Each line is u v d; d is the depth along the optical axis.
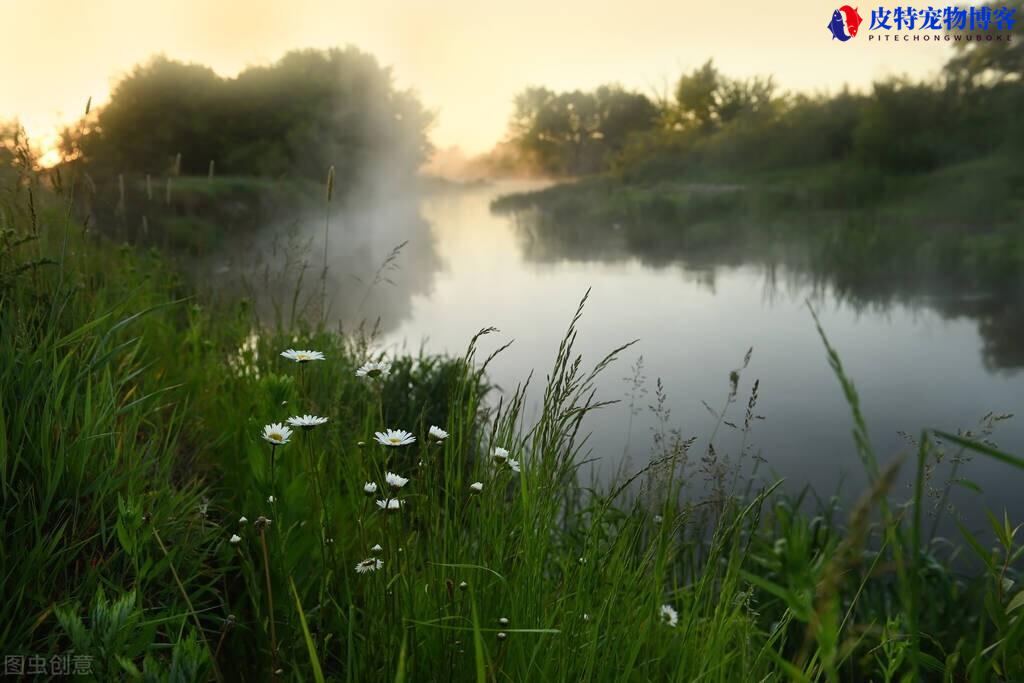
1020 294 10.68
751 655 1.61
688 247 18.56
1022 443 5.05
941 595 2.58
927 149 25.16
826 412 5.73
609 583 1.62
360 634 1.57
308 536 1.79
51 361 1.95
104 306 2.73
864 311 10.00
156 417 2.49
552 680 1.38
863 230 16.55
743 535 2.59
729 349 7.86
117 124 21.27
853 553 0.62
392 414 3.61
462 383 1.65
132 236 6.96
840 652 1.35
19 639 1.37
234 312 4.54
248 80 24.55
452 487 1.74
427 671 1.45
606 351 7.68
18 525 1.55
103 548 1.64
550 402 1.53
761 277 13.31
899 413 5.78
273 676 1.39
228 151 22.27
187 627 1.63
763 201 23.67
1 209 2.31
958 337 8.35
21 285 2.16
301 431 2.06
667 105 47.72
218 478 2.41
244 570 1.77
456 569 1.53
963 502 4.03
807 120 33.81
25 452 1.70
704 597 1.99
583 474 3.94
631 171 40.56
